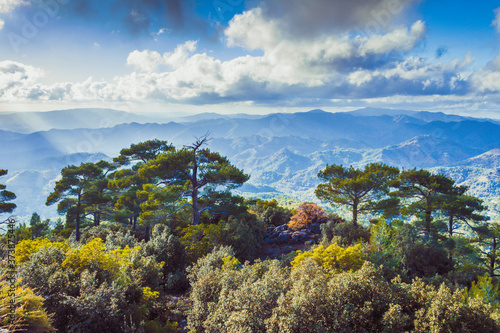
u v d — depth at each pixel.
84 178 31.09
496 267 21.16
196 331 7.73
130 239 16.38
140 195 22.25
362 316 5.52
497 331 5.04
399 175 22.62
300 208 27.11
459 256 19.86
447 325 5.08
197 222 20.70
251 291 6.73
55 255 8.70
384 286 6.33
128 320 7.11
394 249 15.77
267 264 12.05
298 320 5.47
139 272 9.88
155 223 20.19
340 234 20.67
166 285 12.44
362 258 12.01
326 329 5.25
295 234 23.66
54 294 6.68
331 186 23.02
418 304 6.08
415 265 15.70
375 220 23.03
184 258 14.74
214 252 13.45
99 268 8.30
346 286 6.11
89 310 6.55
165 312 9.60
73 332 6.41
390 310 5.46
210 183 21.47
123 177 29.86
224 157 23.39
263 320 6.10
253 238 19.91
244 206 22.84
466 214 19.89
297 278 7.84
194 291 8.86
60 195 28.48
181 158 20.34
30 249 9.16
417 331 5.26
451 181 21.98
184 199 21.95
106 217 31.88
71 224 31.61
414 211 21.94
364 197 23.05
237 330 6.01
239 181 20.86
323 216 26.22
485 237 21.64
